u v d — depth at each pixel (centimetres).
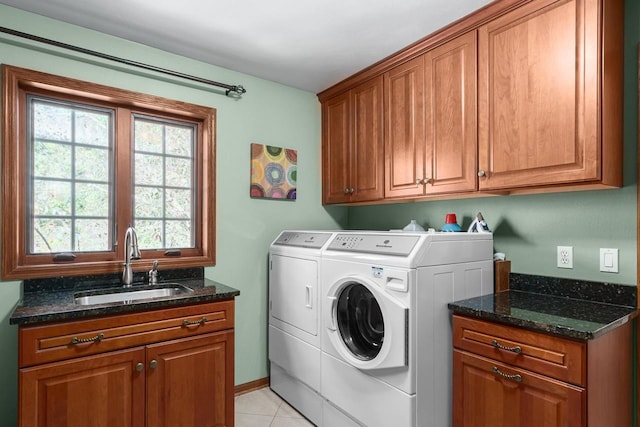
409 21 192
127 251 206
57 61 193
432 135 207
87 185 210
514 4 167
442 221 244
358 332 195
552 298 180
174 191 241
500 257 203
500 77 174
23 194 189
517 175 167
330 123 293
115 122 218
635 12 158
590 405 123
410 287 157
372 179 250
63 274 195
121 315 164
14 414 180
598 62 142
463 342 160
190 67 239
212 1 177
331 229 311
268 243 273
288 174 283
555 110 154
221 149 251
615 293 164
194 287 209
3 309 178
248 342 262
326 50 227
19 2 178
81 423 154
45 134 198
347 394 189
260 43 219
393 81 234
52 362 148
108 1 177
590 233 174
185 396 181
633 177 160
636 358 156
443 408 169
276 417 225
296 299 230
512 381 142
